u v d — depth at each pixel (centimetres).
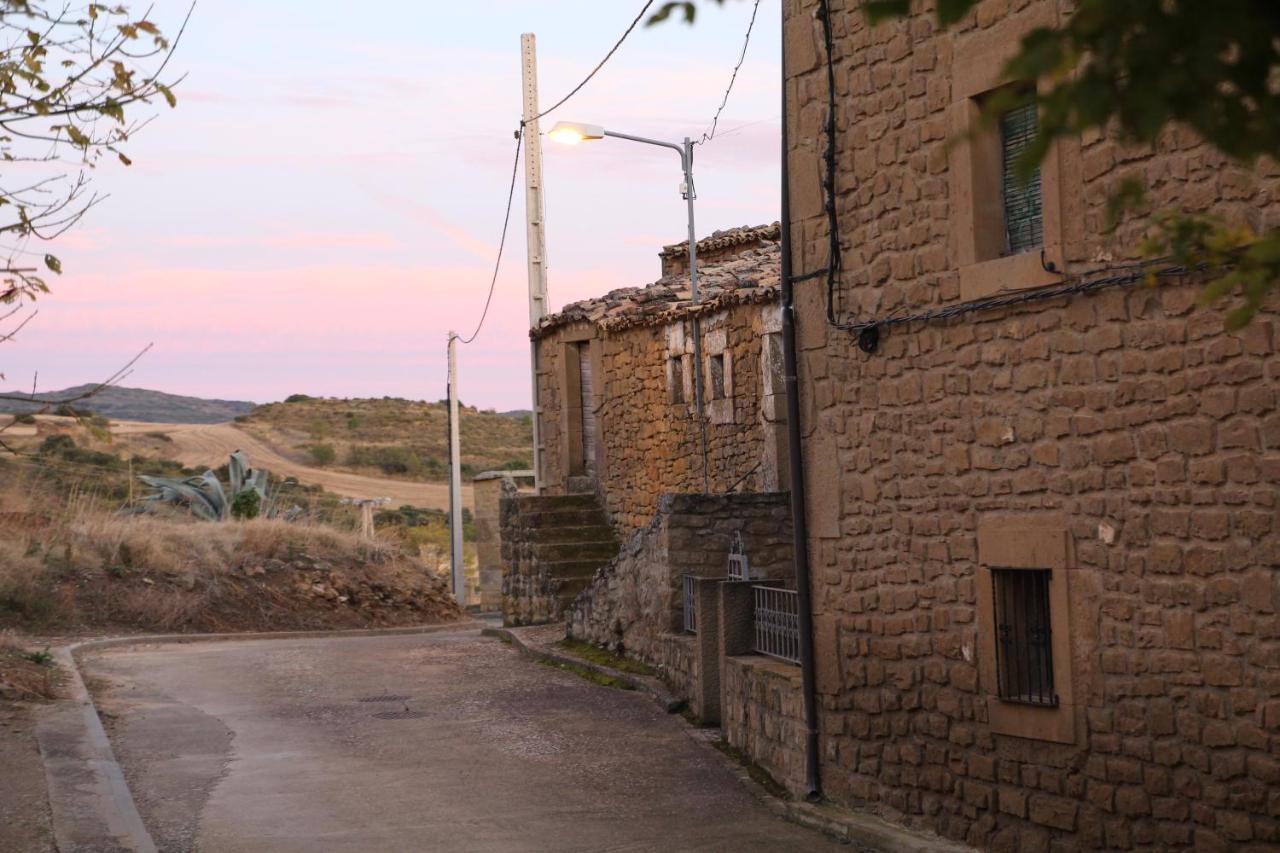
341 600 2425
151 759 1105
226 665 1666
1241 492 680
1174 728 714
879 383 916
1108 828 751
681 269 2527
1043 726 788
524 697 1432
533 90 2525
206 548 2381
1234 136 247
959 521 854
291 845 852
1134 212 726
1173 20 241
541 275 2500
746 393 1662
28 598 1950
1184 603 709
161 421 14375
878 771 926
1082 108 247
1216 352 690
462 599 3025
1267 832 668
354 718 1318
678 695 1374
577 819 938
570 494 2181
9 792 891
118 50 668
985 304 820
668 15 273
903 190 888
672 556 1445
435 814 942
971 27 820
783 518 1477
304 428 8462
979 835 841
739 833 909
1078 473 768
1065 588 773
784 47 992
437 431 8644
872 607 928
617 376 2027
